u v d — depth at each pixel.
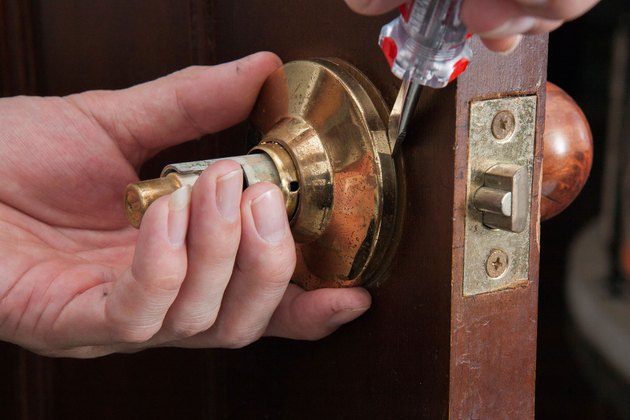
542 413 1.62
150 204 0.43
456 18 0.36
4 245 0.56
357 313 0.49
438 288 0.44
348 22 0.48
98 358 0.76
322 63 0.49
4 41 0.72
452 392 0.45
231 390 0.65
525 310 0.46
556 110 0.53
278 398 0.60
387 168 0.46
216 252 0.43
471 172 0.43
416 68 0.37
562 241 2.08
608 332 1.80
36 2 0.71
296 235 0.50
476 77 0.42
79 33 0.70
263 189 0.44
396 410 0.49
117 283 0.46
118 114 0.61
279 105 0.52
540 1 0.32
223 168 0.42
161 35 0.65
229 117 0.57
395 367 0.49
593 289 1.93
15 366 0.80
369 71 0.47
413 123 0.45
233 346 0.52
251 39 0.58
